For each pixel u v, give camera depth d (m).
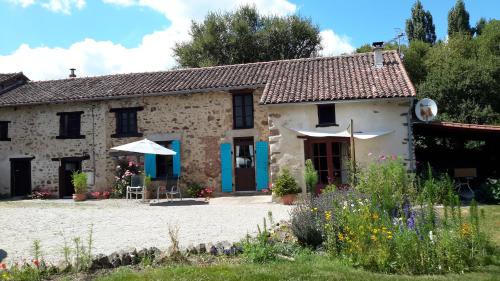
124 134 18.77
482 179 16.95
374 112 14.70
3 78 21.59
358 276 5.78
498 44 34.19
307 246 7.45
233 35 33.72
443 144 20.17
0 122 20.11
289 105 15.09
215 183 17.88
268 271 6.00
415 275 5.93
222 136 17.94
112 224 11.02
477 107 24.36
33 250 8.09
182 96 18.38
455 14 45.75
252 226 10.24
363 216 6.71
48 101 19.02
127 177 18.27
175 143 18.20
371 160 13.70
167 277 5.79
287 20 34.06
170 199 16.69
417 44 38.22
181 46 35.28
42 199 18.77
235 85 17.36
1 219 11.98
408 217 7.39
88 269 6.41
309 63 18.72
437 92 25.47
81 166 19.23
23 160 19.86
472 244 6.57
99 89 19.39
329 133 14.77
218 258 6.90
